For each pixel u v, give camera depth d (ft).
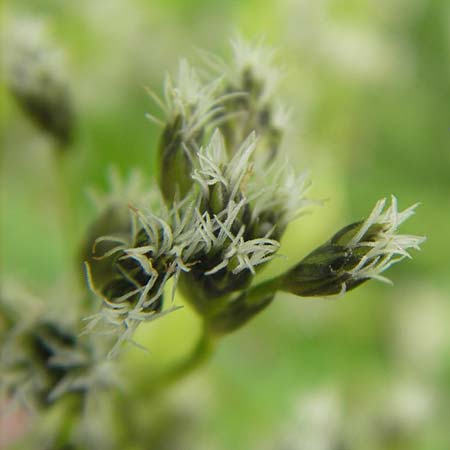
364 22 0.26
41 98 0.18
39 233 0.23
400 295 0.25
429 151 0.27
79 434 0.16
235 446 0.22
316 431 0.19
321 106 0.24
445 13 0.28
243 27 0.25
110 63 0.25
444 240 0.26
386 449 0.19
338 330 0.24
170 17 0.26
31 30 0.18
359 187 0.27
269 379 0.23
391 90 0.27
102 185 0.23
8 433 0.17
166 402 0.17
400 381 0.21
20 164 0.23
